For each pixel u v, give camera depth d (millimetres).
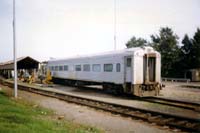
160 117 12250
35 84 37469
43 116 12523
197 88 31875
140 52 21016
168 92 26172
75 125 10836
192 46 62031
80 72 29609
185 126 10195
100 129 10297
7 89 29031
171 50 63469
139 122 11641
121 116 13062
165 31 65625
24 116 11172
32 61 47844
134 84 20641
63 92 25766
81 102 17500
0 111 12086
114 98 20844
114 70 22891
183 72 61656
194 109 15008
